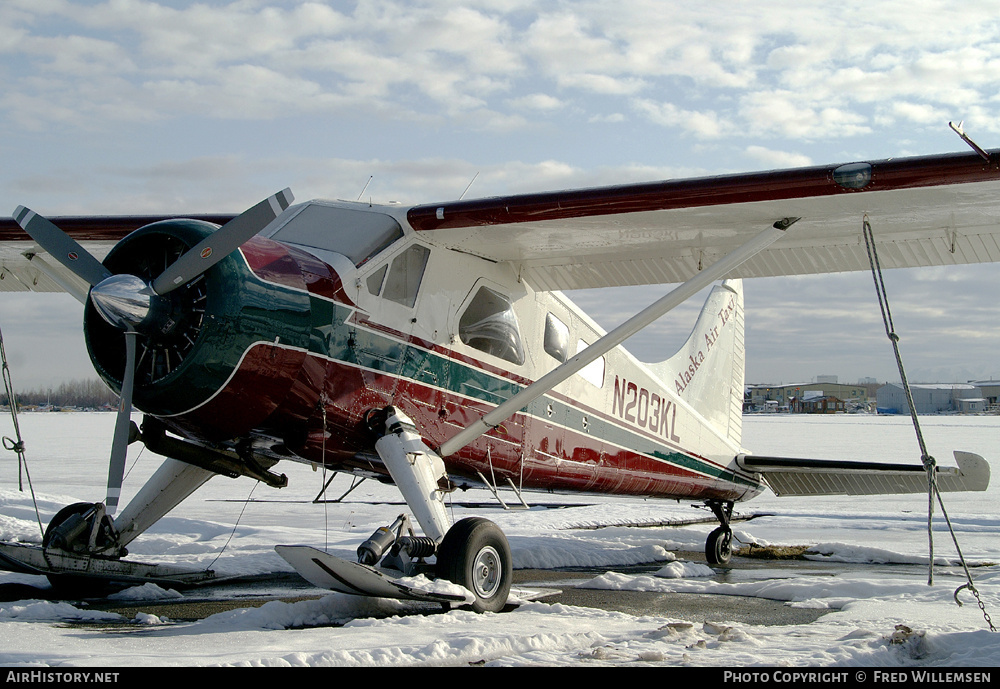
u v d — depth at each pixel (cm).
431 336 616
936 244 634
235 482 2055
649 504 1525
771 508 1535
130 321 481
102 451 2886
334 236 593
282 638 399
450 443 590
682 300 589
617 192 578
